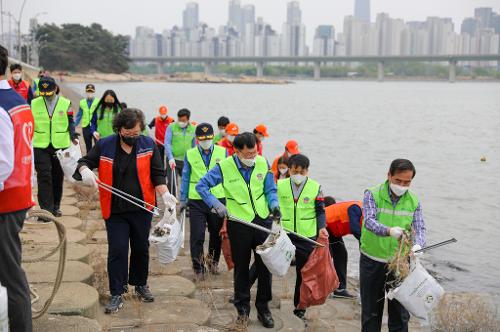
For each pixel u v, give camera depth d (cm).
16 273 395
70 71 14488
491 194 1692
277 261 537
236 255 573
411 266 486
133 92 9144
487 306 622
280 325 593
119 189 531
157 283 628
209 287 695
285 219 621
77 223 809
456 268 977
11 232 386
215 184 570
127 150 531
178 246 536
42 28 14138
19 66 1129
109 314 538
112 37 15538
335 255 739
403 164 488
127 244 543
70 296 517
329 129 3772
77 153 709
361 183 1852
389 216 504
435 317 583
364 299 523
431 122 4519
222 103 6775
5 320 362
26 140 388
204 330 515
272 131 3562
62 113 820
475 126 4191
